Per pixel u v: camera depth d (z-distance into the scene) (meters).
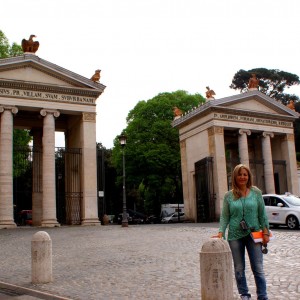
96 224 38.84
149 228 32.19
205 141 48.84
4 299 10.74
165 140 65.44
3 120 37.25
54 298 10.33
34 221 41.06
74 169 41.03
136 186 75.19
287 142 52.94
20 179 55.25
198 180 48.44
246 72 98.62
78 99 40.53
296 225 27.77
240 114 49.41
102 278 12.62
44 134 38.72
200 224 39.78
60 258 17.36
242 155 48.84
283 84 99.31
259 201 8.30
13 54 55.69
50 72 39.41
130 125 67.94
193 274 12.34
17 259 17.66
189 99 69.44
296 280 10.66
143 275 12.68
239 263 8.16
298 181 53.25
